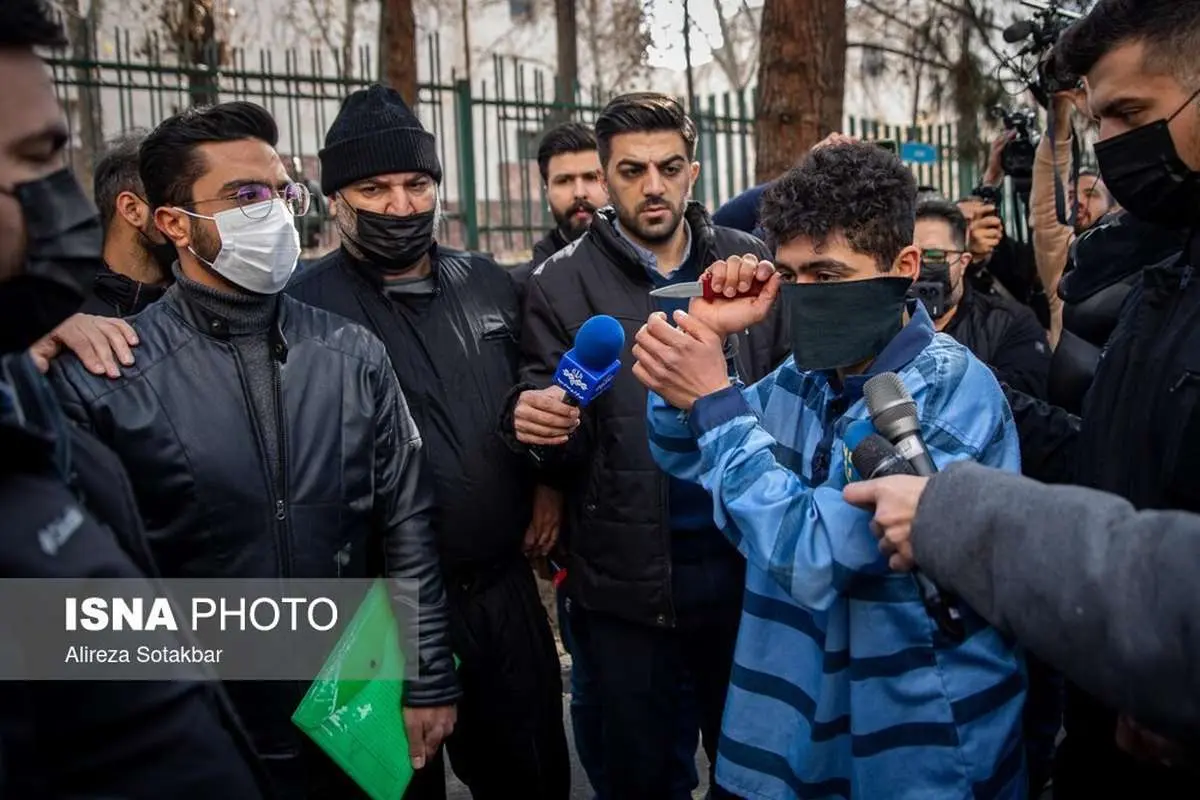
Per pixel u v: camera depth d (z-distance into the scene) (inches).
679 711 118.0
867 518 69.2
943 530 55.8
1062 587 49.7
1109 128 65.1
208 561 84.6
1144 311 67.5
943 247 135.0
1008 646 72.8
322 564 88.4
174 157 86.0
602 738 130.2
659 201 116.1
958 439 72.3
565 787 119.3
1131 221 78.8
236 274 86.9
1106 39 63.2
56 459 47.0
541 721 115.4
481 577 112.6
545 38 770.8
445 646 96.9
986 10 368.8
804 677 77.6
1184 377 61.7
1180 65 61.0
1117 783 70.4
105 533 48.3
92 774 44.4
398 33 327.3
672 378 79.0
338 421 90.7
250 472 85.6
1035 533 51.6
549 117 352.5
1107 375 70.4
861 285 74.5
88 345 84.1
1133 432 65.6
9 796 40.9
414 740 94.9
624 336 105.3
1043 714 102.1
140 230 112.9
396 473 96.8
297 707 86.4
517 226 351.9
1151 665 46.4
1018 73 134.7
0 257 45.2
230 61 331.9
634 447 109.5
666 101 118.6
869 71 549.3
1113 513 50.0
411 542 96.6
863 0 438.3
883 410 66.8
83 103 287.7
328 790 92.2
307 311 94.2
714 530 111.0
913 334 76.1
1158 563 46.8
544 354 115.6
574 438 112.2
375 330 111.6
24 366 48.6
